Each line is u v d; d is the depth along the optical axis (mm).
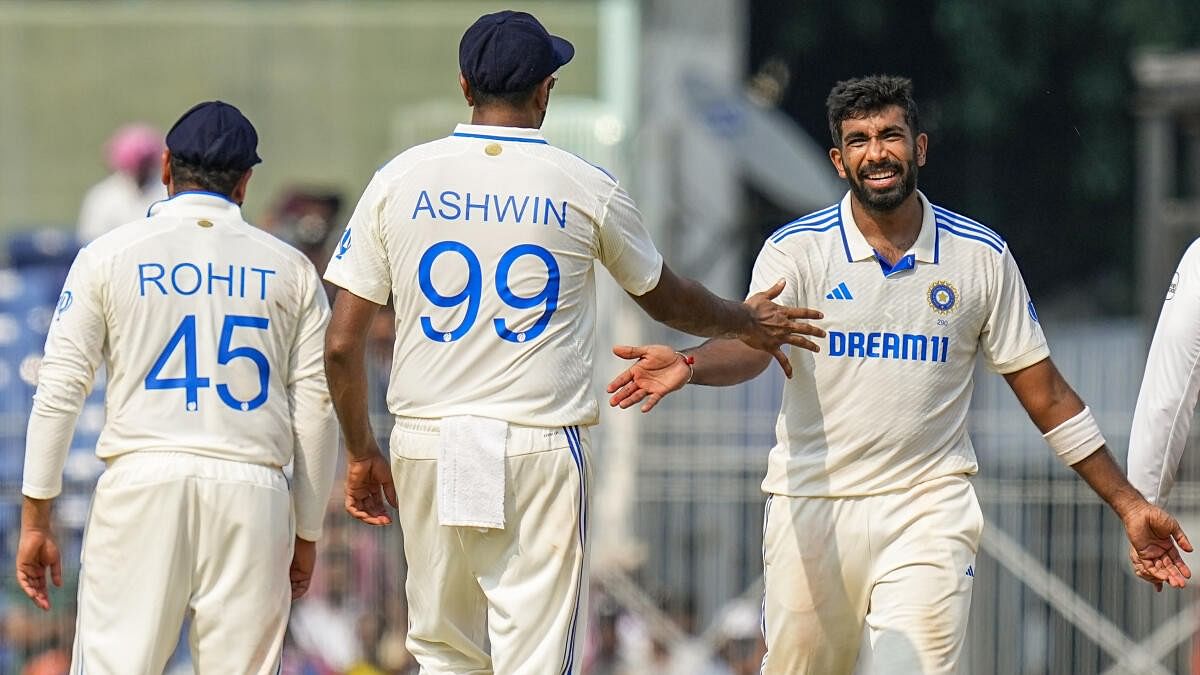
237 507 20641
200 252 20875
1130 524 20797
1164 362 20719
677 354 19531
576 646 19141
